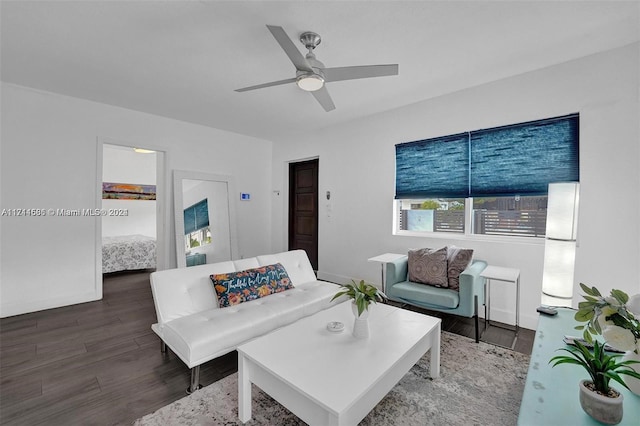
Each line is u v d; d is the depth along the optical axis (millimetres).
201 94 3412
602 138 2445
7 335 2688
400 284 3002
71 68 2781
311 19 2021
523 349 2451
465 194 3279
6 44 2365
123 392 1870
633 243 2318
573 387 1253
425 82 3055
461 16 1997
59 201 3467
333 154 4625
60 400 1784
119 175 6285
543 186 2785
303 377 1361
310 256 5383
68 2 1860
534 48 2410
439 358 2088
